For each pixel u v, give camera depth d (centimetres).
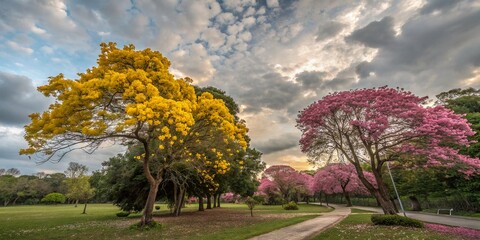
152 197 1588
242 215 2550
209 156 1927
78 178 4275
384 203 1614
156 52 1474
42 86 1077
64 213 3484
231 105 3167
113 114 1166
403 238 1066
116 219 2406
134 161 2439
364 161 1889
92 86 1082
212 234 1238
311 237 1138
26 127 1047
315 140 1881
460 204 2975
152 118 1094
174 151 1678
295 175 5941
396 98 1548
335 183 4709
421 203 3638
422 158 1588
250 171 3431
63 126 1064
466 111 3034
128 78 1141
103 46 1409
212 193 3194
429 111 1550
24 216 2891
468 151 2145
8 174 9638
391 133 1600
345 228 1396
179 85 1445
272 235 1177
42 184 8644
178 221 1981
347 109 1647
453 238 1067
